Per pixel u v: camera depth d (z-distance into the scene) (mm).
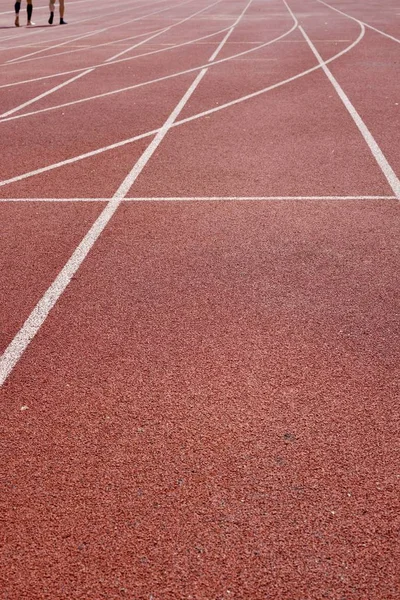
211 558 3035
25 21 30219
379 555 3033
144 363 4484
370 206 7238
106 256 6145
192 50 19750
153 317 5062
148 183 8133
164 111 11898
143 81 14977
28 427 3918
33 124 11305
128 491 3426
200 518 3250
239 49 19625
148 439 3785
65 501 3377
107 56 19078
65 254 6211
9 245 6441
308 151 9289
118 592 2891
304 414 3963
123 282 5633
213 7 35781
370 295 5324
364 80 14383
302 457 3633
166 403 4078
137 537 3154
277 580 2926
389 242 6312
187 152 9375
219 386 4223
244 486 3439
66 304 5305
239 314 5074
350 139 9852
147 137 10211
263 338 4746
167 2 41094
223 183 8047
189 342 4715
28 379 4363
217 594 2871
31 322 5059
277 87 13828
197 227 6754
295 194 7633
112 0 44594
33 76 16188
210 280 5625
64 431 3873
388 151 9211
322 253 6102
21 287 5605
